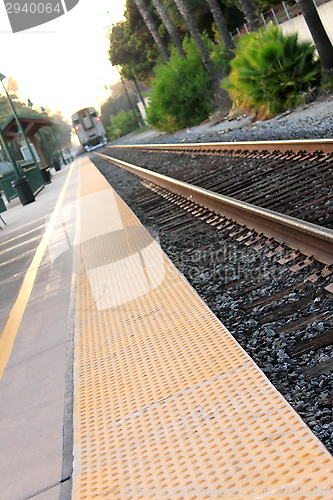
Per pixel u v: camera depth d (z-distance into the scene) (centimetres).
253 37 2158
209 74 3155
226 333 428
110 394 397
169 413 341
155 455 303
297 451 261
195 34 3130
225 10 4338
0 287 948
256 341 418
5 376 515
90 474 308
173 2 4528
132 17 5256
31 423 400
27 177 3117
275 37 2003
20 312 721
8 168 4816
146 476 286
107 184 1881
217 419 315
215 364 384
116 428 347
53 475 324
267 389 328
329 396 326
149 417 346
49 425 388
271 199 788
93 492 290
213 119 2998
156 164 1911
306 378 353
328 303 433
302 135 1259
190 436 308
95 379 430
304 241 559
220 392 344
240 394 333
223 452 282
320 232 503
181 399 353
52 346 547
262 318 452
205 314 479
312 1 1883
